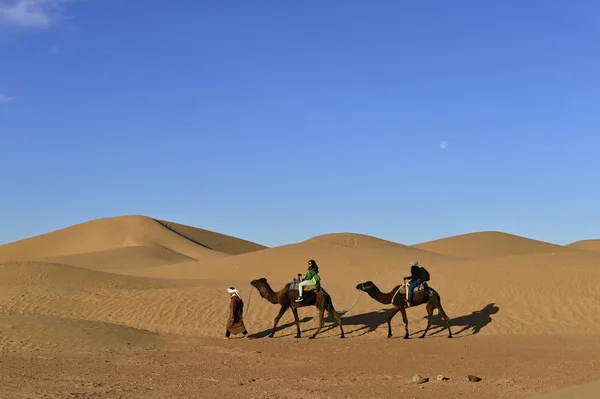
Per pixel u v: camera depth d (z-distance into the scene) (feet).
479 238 369.50
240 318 77.10
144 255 329.72
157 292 101.50
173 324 84.12
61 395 42.80
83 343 68.03
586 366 57.21
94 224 464.65
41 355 61.67
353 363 60.13
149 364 58.54
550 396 41.14
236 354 65.31
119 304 93.97
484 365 58.49
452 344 71.77
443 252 348.38
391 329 81.51
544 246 361.30
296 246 229.04
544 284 97.09
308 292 76.07
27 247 446.19
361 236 330.13
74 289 104.73
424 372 55.26
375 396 44.75
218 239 504.84
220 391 46.16
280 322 84.43
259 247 533.96
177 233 466.29
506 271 105.91
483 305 91.71
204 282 148.77
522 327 82.23
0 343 66.33
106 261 301.22
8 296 99.30
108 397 42.83
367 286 76.18
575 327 81.92
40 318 77.71
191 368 56.75
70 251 427.33
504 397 44.55
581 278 98.32
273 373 54.70
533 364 58.70
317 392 46.06
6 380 48.24
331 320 85.20
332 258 205.67
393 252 222.89
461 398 44.19
